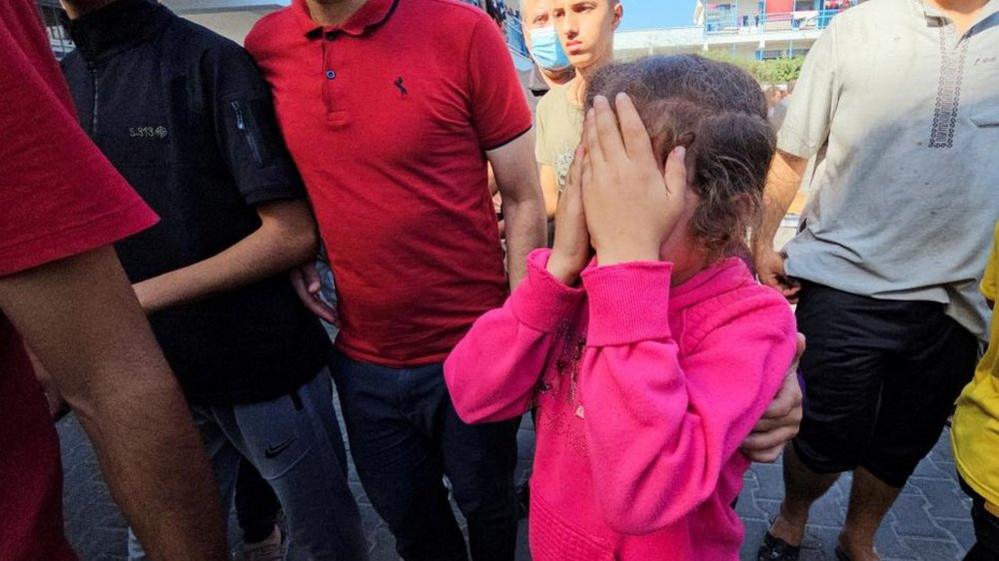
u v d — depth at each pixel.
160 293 1.37
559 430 1.03
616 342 0.81
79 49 1.41
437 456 1.74
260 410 1.56
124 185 0.71
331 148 1.42
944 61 1.68
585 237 0.93
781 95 2.07
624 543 0.94
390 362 1.60
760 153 0.87
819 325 1.93
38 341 0.68
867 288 1.83
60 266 0.66
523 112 1.55
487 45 1.45
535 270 0.99
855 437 1.95
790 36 37.25
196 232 1.42
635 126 0.82
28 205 0.63
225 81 1.38
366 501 2.93
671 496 0.78
